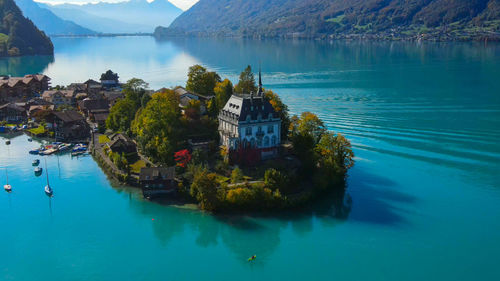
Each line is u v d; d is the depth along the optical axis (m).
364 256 105.56
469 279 97.12
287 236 113.75
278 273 99.69
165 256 106.44
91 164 164.25
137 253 107.50
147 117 156.50
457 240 112.12
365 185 144.38
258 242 111.38
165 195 133.50
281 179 128.38
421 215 124.69
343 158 145.62
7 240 112.94
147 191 131.75
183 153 140.00
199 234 114.88
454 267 101.38
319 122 155.38
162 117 153.00
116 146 160.88
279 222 119.75
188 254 107.12
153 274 99.81
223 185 127.62
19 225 120.19
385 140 190.75
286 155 149.00
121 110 194.00
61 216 124.81
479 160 166.12
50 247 110.00
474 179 149.12
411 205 130.62
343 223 119.94
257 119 143.00
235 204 124.38
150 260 104.88
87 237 114.38
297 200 127.19
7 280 97.62
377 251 107.50
